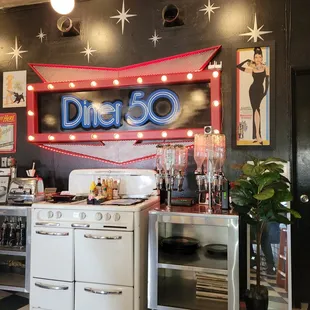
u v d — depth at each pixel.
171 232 2.70
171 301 2.44
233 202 2.42
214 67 3.01
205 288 2.48
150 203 2.68
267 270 2.70
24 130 3.59
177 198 2.91
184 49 3.16
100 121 3.35
